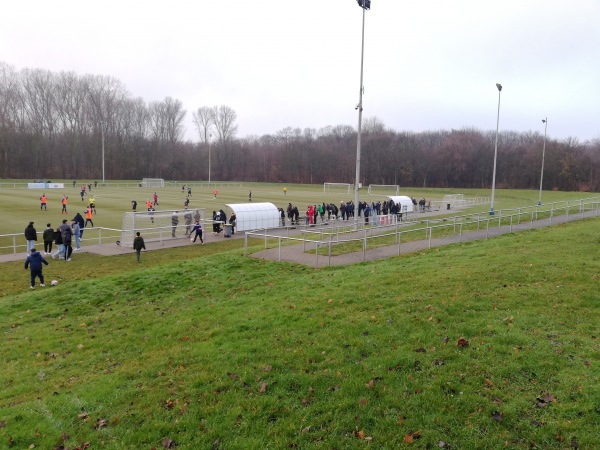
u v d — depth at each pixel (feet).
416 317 34.99
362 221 119.85
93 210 145.59
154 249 87.15
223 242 96.22
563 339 30.27
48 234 78.74
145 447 22.77
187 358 31.91
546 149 355.36
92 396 27.96
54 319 45.57
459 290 40.70
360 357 29.53
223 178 484.74
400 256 62.80
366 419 23.40
